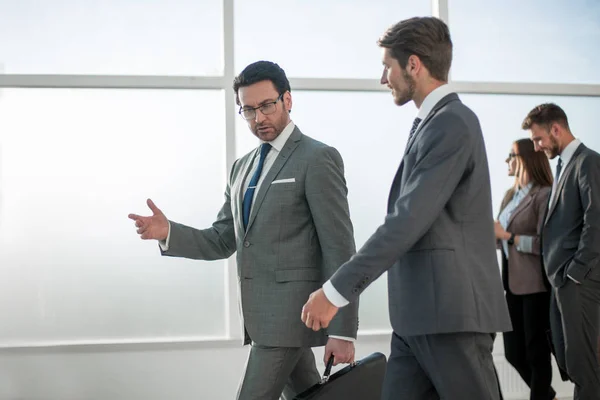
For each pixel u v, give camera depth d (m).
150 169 3.92
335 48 4.05
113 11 3.92
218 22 3.98
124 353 3.80
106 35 3.92
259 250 2.22
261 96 2.24
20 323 3.80
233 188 2.41
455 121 1.68
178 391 3.80
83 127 3.89
